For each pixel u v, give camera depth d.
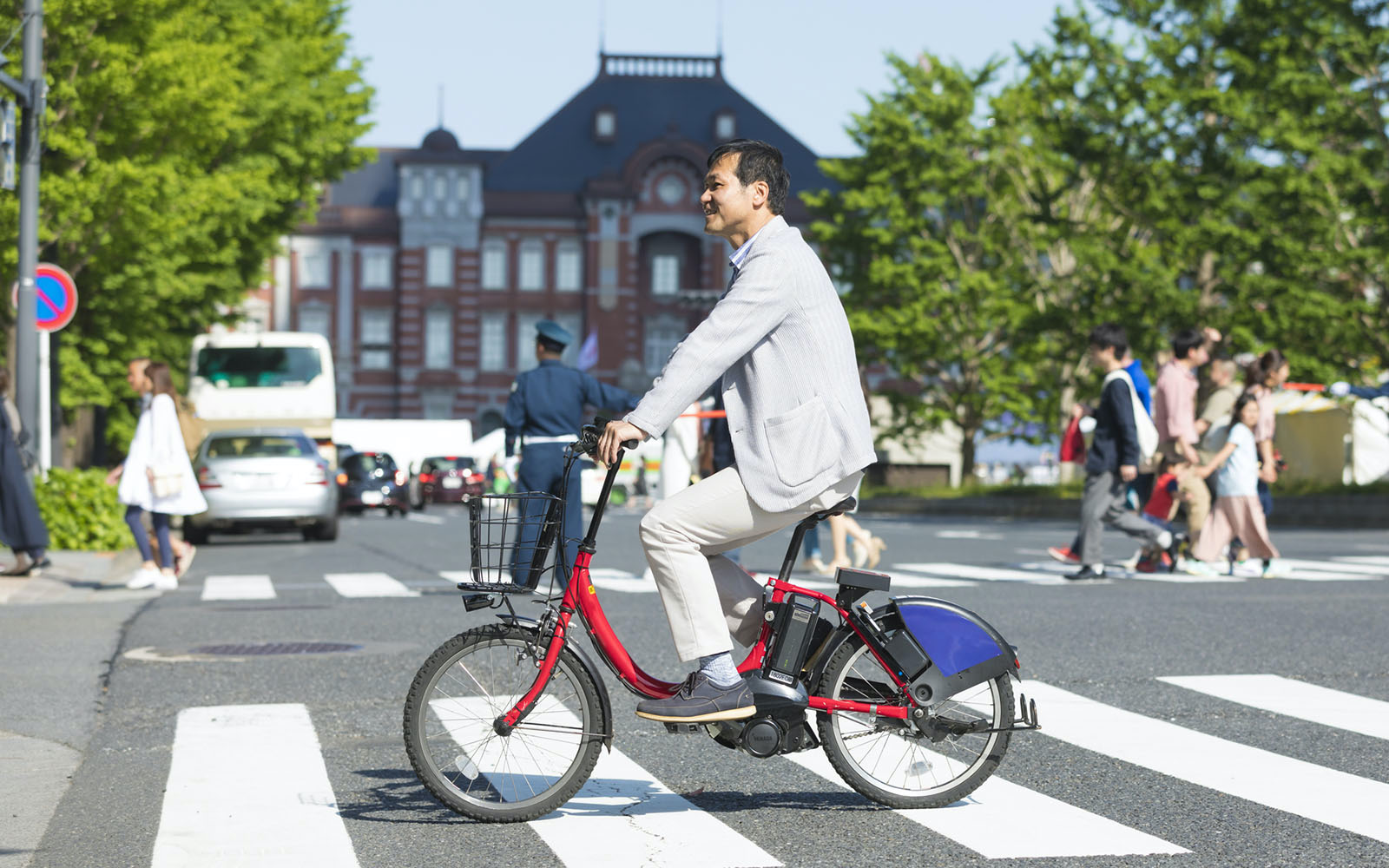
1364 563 14.51
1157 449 13.19
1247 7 28.03
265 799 4.92
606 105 80.38
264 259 31.23
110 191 21.55
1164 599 10.86
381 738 5.93
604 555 16.83
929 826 4.55
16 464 12.88
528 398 10.86
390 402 77.88
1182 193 29.11
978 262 43.34
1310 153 26.67
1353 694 6.87
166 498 12.29
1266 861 4.16
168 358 30.45
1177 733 5.97
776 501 4.48
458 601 11.27
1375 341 26.77
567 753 4.65
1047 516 32.72
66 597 11.68
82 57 21.30
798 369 4.49
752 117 80.12
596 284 77.62
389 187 81.69
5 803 4.89
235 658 8.03
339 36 31.70
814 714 4.93
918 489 40.06
